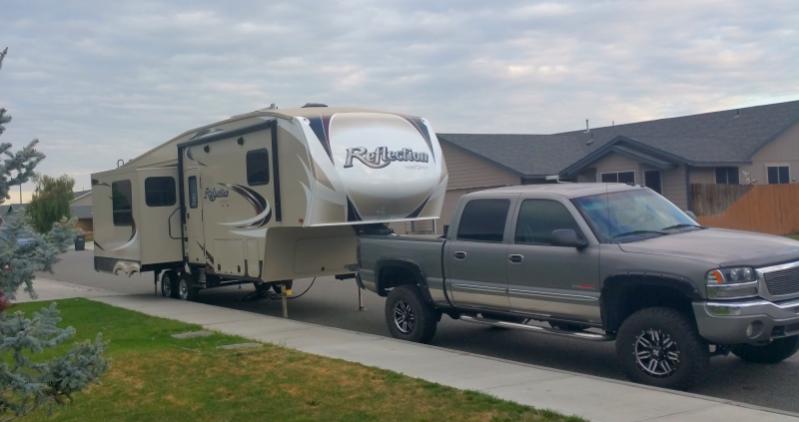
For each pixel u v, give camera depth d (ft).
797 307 24.76
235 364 29.25
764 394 25.41
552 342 35.50
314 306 50.11
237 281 50.57
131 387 26.05
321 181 40.01
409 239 34.73
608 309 27.12
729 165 97.25
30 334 13.32
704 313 24.40
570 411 21.88
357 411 22.61
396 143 43.32
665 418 20.99
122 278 76.69
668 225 29.45
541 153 113.91
